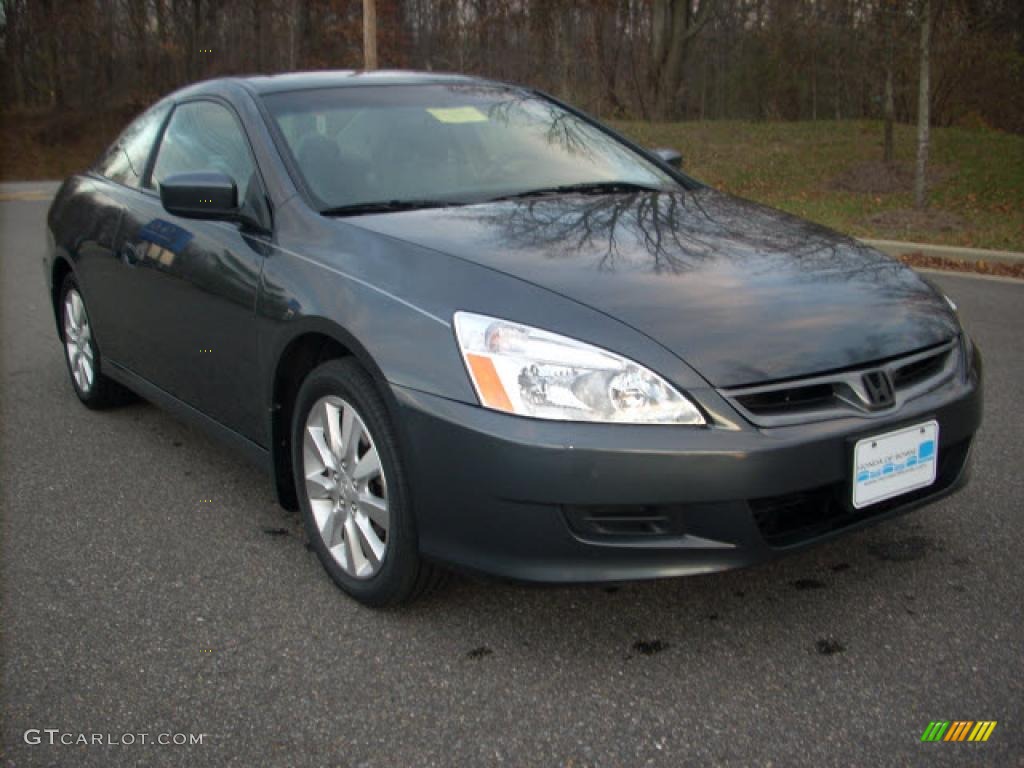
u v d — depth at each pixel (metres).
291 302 2.94
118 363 4.36
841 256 3.03
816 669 2.50
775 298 2.65
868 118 24.80
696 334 2.46
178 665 2.58
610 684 2.46
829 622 2.73
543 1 24.72
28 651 2.66
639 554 2.38
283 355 3.01
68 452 4.25
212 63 34.88
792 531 2.50
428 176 3.46
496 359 2.41
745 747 2.20
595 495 2.32
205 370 3.53
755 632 2.68
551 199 3.38
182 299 3.57
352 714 2.36
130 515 3.57
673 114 27.45
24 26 35.12
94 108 35.44
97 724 2.34
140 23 34.75
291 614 2.84
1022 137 18.62
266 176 3.33
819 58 25.33
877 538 3.24
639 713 2.34
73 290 4.75
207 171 3.30
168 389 3.91
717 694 2.41
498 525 2.41
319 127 3.54
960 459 2.80
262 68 34.75
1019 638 2.62
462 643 2.66
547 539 2.38
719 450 2.31
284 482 3.23
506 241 2.87
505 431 2.36
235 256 3.28
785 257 2.95
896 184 15.10
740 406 2.37
